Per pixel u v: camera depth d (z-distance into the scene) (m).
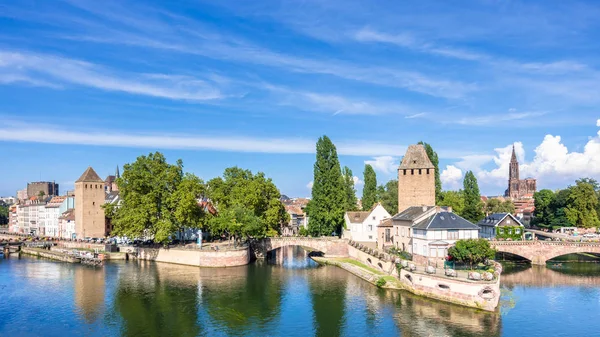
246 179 134.88
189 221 119.19
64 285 89.88
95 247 141.50
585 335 58.12
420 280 77.38
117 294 81.25
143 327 62.78
